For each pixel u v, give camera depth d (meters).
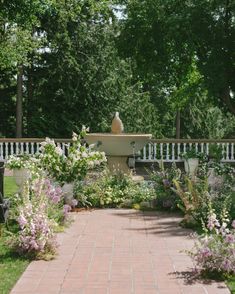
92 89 24.14
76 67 23.20
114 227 7.86
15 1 13.22
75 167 9.53
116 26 23.92
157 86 32.28
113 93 24.91
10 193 11.14
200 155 15.41
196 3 20.00
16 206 7.91
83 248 6.44
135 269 5.46
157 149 18.14
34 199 6.52
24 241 5.92
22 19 13.91
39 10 14.00
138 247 6.50
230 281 5.03
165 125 36.41
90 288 4.79
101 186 10.09
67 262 5.76
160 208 9.58
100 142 12.41
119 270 5.42
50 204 7.52
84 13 23.25
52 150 9.64
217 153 14.49
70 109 24.61
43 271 5.38
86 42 23.95
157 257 5.98
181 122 35.41
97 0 20.83
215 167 11.34
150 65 22.03
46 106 24.58
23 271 5.38
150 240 6.91
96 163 9.77
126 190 10.18
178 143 18.09
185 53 20.84
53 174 9.46
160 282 4.99
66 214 7.89
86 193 9.86
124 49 22.17
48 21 22.92
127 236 7.18
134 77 23.66
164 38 20.70
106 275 5.23
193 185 8.94
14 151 18.70
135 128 26.95
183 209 8.17
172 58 21.83
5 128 26.34
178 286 4.87
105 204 9.83
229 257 5.13
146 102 29.19
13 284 4.91
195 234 5.71
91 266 5.58
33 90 25.16
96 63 23.98
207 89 20.42
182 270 5.42
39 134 24.44
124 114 25.61
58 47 23.12
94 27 24.02
